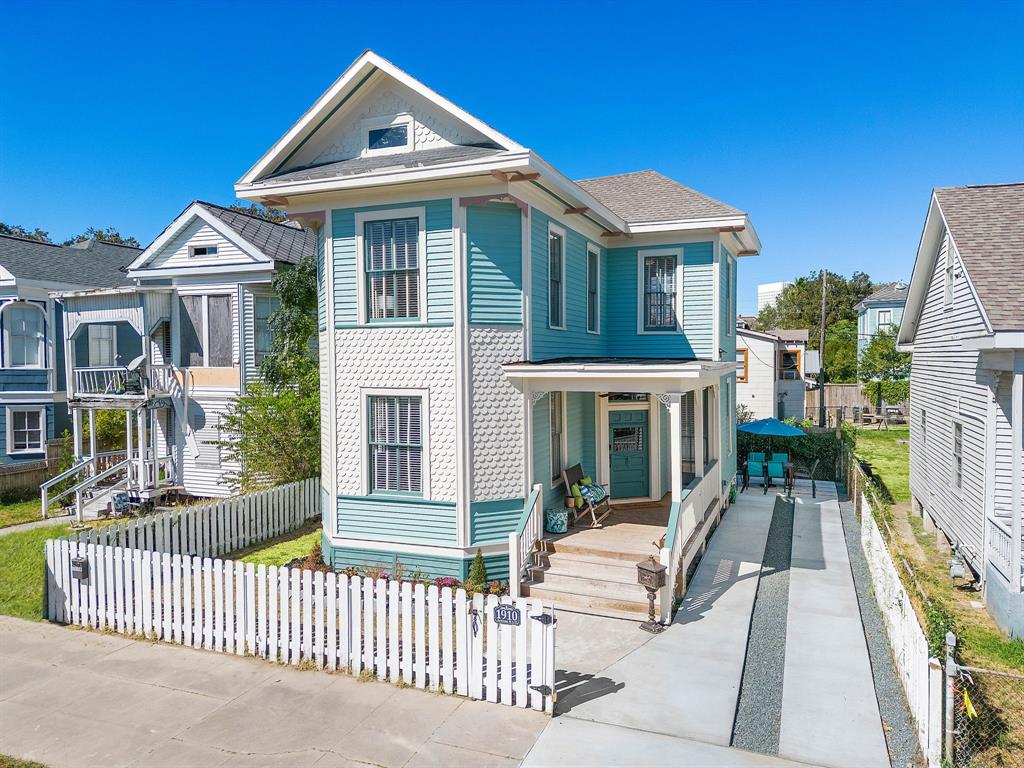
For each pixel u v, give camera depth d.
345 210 11.86
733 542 14.70
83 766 6.48
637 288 16.23
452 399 11.41
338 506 12.26
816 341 57.12
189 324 20.03
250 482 17.16
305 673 8.55
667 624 9.95
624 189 17.80
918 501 17.42
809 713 7.45
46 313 22.81
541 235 12.43
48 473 21.02
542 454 12.62
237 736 7.01
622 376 10.93
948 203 12.84
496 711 7.53
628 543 11.84
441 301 11.41
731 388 19.22
